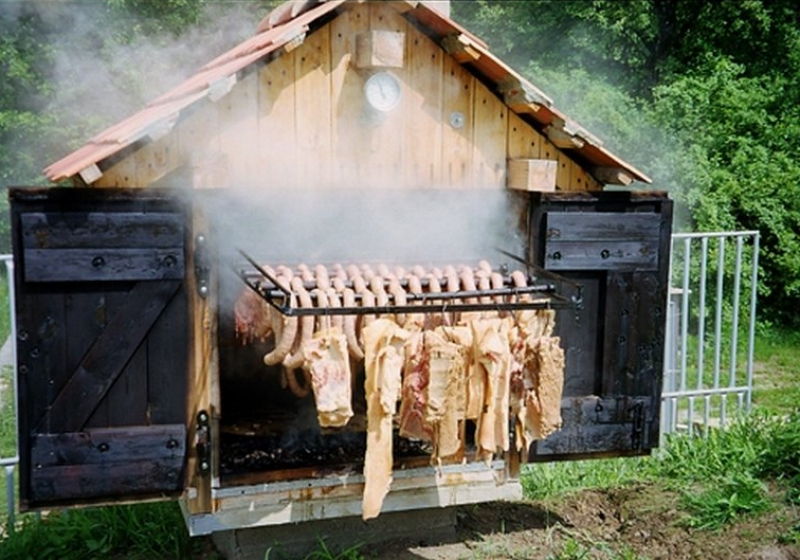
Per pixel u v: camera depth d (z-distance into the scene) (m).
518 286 5.48
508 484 5.94
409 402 5.20
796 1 18.11
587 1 18.02
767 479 7.00
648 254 5.91
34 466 4.87
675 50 18.61
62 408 4.89
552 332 5.86
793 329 14.95
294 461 5.61
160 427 5.06
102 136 6.04
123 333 4.95
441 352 5.00
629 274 5.90
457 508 6.78
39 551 6.12
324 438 6.08
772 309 15.05
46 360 4.86
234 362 6.65
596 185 5.92
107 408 4.98
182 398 5.10
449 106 5.46
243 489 5.30
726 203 14.19
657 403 6.07
